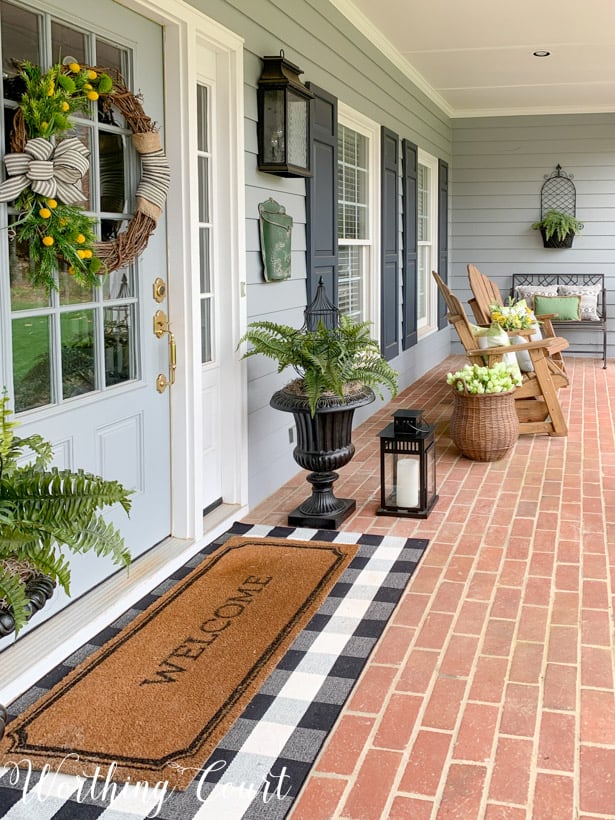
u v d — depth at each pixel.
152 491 3.49
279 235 4.44
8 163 2.46
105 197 3.01
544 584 3.36
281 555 3.65
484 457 5.30
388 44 6.69
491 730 2.34
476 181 10.01
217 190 3.96
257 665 2.68
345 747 2.27
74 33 2.83
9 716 2.42
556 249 9.91
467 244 10.15
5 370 2.54
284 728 2.36
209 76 3.83
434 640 2.89
